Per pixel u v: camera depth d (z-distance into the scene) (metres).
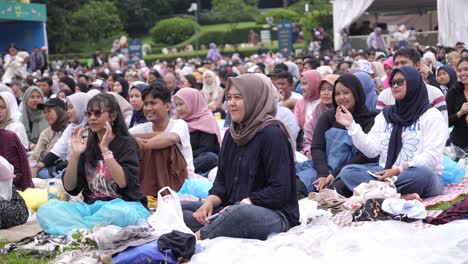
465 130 9.66
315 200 7.42
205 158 9.38
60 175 9.28
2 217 7.25
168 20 69.25
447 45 28.06
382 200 6.62
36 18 40.25
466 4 27.58
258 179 6.04
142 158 8.17
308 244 5.54
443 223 6.28
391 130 7.84
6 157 8.24
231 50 55.09
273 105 6.09
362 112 8.34
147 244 5.64
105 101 6.76
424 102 7.70
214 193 6.29
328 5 51.06
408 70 7.64
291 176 6.05
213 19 73.50
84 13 63.03
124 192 6.88
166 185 8.21
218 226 5.93
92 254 5.80
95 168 6.89
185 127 8.38
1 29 41.34
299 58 23.25
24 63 26.19
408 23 38.50
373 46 30.16
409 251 5.31
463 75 9.57
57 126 10.22
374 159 8.05
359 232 5.78
